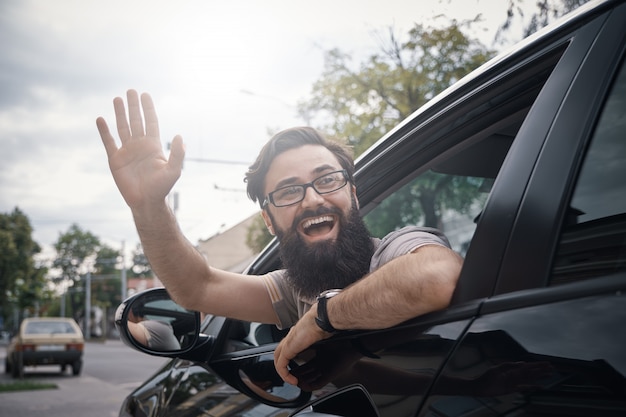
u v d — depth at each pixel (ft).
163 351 5.86
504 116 5.06
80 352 60.75
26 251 233.76
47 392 42.80
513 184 3.50
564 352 2.76
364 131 48.88
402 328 3.75
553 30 3.83
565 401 2.70
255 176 5.64
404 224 40.63
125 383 50.49
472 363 3.16
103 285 344.90
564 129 3.40
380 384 3.74
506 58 4.25
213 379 5.86
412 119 5.29
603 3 3.52
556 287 2.99
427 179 31.32
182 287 5.75
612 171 3.14
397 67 43.91
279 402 4.82
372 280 3.86
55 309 343.26
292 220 5.35
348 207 5.33
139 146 5.03
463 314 3.38
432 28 34.60
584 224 3.09
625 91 3.19
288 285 5.86
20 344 59.41
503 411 2.93
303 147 5.42
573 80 3.48
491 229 3.47
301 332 4.40
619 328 2.62
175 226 5.46
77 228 354.54
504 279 3.26
